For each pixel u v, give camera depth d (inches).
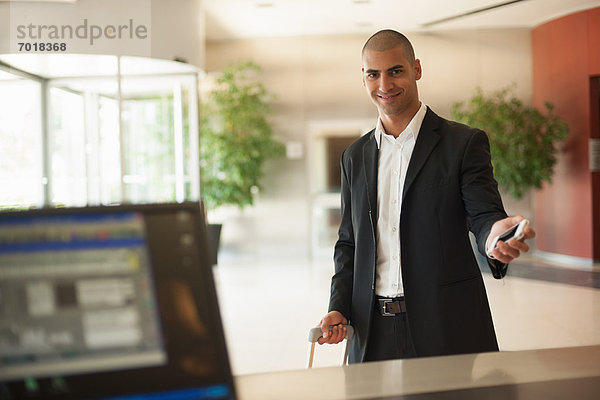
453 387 41.9
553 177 406.9
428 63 438.3
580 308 262.7
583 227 388.5
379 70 77.5
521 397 39.7
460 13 389.4
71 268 33.7
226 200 419.2
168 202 36.0
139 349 33.6
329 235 448.1
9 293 33.0
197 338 34.3
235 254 450.0
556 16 399.2
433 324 75.6
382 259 81.7
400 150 81.3
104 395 32.6
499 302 279.1
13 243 33.5
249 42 442.3
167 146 309.0
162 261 34.9
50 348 32.8
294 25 410.6
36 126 299.4
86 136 303.6
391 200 81.4
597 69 378.3
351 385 42.8
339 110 442.6
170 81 307.9
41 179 304.3
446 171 77.1
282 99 443.8
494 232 55.6
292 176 446.9
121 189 296.2
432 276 76.2
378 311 81.0
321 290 320.2
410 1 358.9
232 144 418.0
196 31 296.0
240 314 271.0
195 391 33.6
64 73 295.6
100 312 33.6
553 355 49.6
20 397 32.0
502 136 390.0
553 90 406.0
